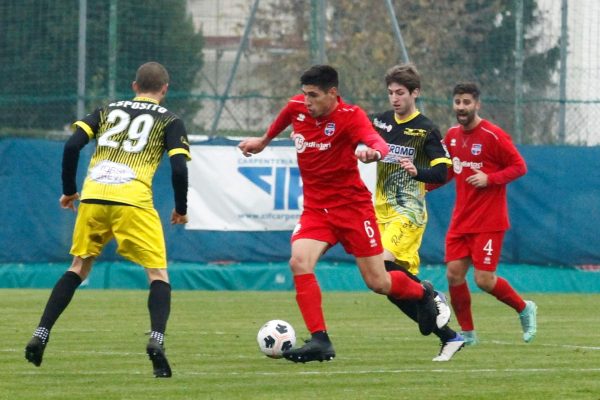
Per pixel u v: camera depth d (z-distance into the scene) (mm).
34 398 17719
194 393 18359
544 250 48281
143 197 20641
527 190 48281
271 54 49312
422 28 50406
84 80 47719
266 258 47156
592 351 26000
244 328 31297
